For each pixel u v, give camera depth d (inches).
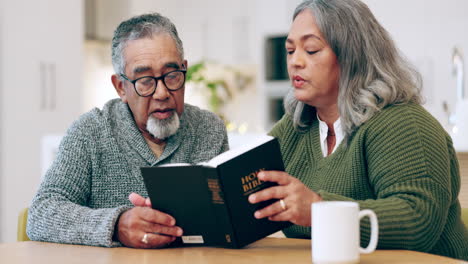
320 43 58.3
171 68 63.3
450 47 188.2
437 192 52.5
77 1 192.1
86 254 49.5
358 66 58.4
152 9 243.1
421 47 192.5
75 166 64.4
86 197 65.8
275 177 47.4
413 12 193.3
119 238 53.3
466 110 81.9
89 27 226.8
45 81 180.9
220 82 228.7
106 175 66.1
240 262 44.4
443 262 43.4
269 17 228.2
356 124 57.6
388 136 55.5
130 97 64.5
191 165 48.2
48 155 121.1
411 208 50.8
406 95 57.8
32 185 177.3
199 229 50.8
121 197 66.2
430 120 56.2
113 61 65.2
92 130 66.6
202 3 247.1
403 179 53.3
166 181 49.9
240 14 240.4
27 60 175.9
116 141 66.9
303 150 65.0
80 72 193.0
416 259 44.7
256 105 242.1
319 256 40.7
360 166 57.9
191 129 70.2
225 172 46.8
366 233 48.9
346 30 57.8
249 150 47.4
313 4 58.8
